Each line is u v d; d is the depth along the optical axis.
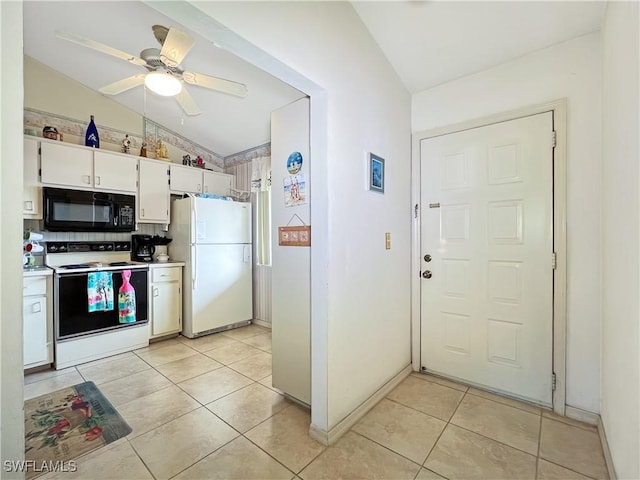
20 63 0.64
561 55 1.92
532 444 1.65
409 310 2.57
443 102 2.41
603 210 1.71
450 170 2.38
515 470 1.47
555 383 1.95
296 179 2.00
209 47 2.41
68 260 3.08
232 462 1.53
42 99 3.02
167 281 3.36
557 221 1.93
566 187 1.90
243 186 4.28
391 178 2.29
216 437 1.72
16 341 0.64
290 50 1.46
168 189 3.62
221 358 2.87
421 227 2.53
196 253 3.42
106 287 2.87
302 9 1.52
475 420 1.87
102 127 3.39
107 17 2.31
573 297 1.89
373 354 2.08
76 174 2.96
